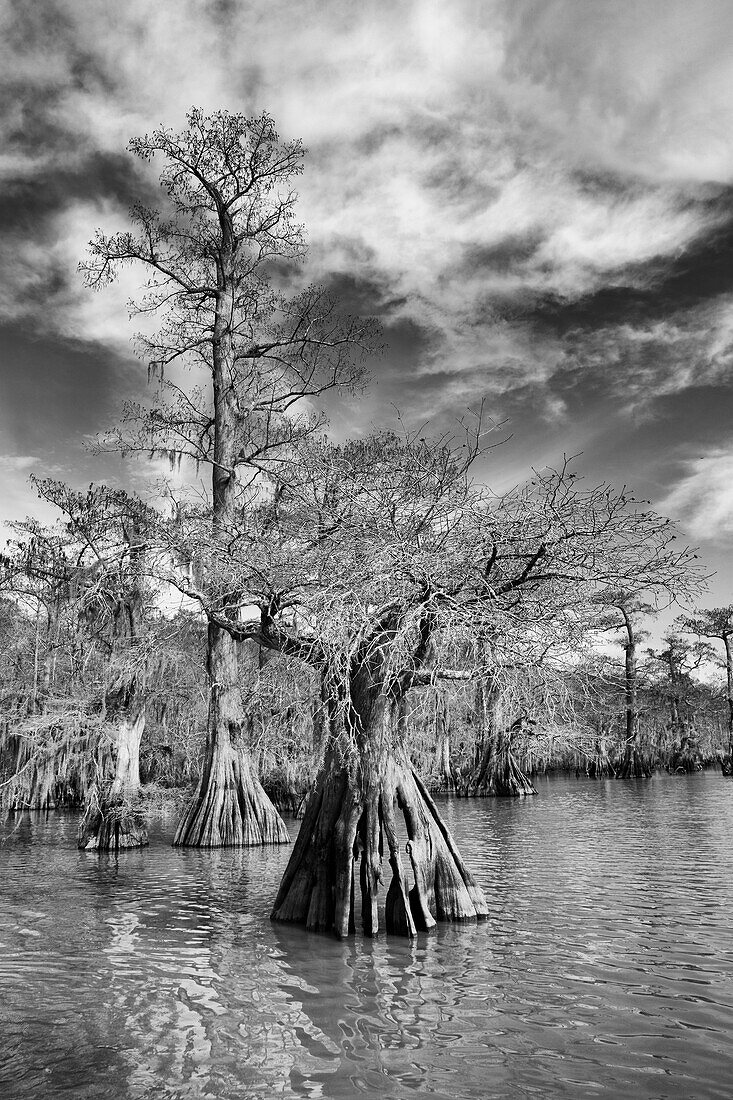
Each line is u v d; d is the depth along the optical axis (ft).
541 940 31.68
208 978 27.63
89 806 70.28
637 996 24.76
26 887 48.21
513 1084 18.84
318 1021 23.16
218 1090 18.86
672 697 192.44
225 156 84.17
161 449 81.25
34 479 81.30
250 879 50.39
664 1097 18.06
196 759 100.32
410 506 35.70
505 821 85.10
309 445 60.70
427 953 29.91
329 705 36.11
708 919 35.22
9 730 94.27
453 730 119.14
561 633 31.81
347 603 33.71
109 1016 23.99
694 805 99.50
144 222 82.99
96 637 83.71
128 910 40.55
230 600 44.27
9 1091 18.94
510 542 33.27
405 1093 18.51
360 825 34.17
